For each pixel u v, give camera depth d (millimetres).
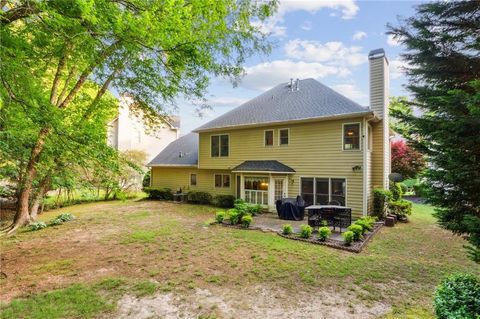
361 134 11812
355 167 11891
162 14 4113
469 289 3402
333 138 12602
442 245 8188
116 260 6773
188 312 4320
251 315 4227
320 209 10234
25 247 7957
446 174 4168
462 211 4266
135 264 6492
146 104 8484
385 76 12883
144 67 6512
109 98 9633
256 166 14508
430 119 5297
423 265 6430
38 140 5445
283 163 14203
